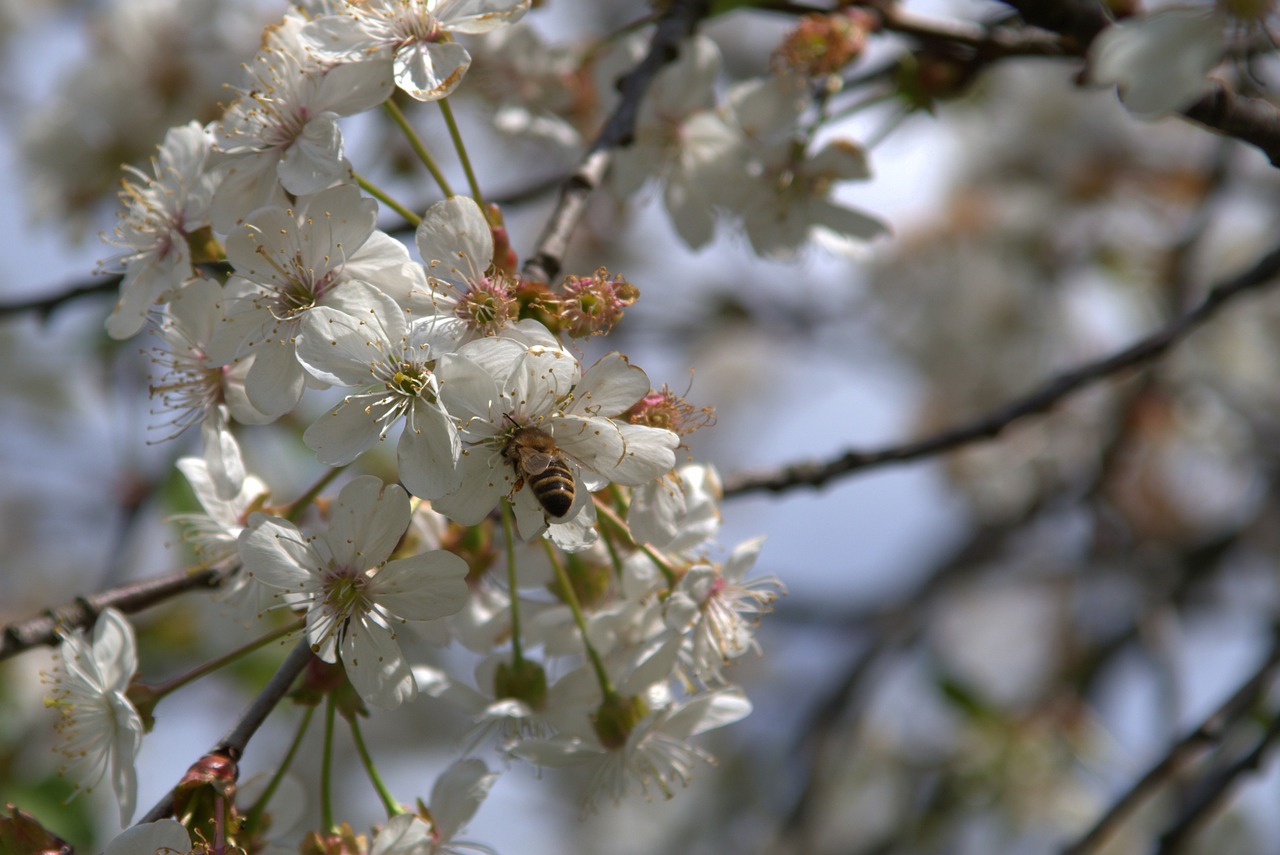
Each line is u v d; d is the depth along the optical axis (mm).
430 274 2787
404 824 2926
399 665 2754
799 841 6344
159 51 6055
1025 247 8055
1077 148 7988
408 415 2705
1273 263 4191
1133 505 7867
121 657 3086
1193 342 7676
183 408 3145
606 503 3195
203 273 3389
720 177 4273
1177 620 7770
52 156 6004
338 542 2732
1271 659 4391
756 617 3521
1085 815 6891
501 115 4762
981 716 7035
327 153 2896
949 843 7176
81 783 3074
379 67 2953
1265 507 7387
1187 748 4258
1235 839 7188
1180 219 7738
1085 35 3145
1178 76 2611
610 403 2732
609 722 3180
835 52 4043
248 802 3178
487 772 3141
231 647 6289
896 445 4027
